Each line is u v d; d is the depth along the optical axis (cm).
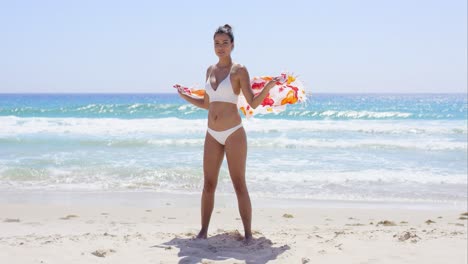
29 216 720
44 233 557
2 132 1898
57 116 3172
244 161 481
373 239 528
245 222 487
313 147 1623
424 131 2155
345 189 1003
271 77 507
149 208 805
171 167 1197
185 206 830
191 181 1055
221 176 1089
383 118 3228
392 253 466
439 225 688
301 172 1170
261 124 2369
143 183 1028
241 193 483
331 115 3306
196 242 473
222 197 912
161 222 684
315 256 440
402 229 631
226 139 474
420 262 438
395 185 1049
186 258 416
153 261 408
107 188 980
